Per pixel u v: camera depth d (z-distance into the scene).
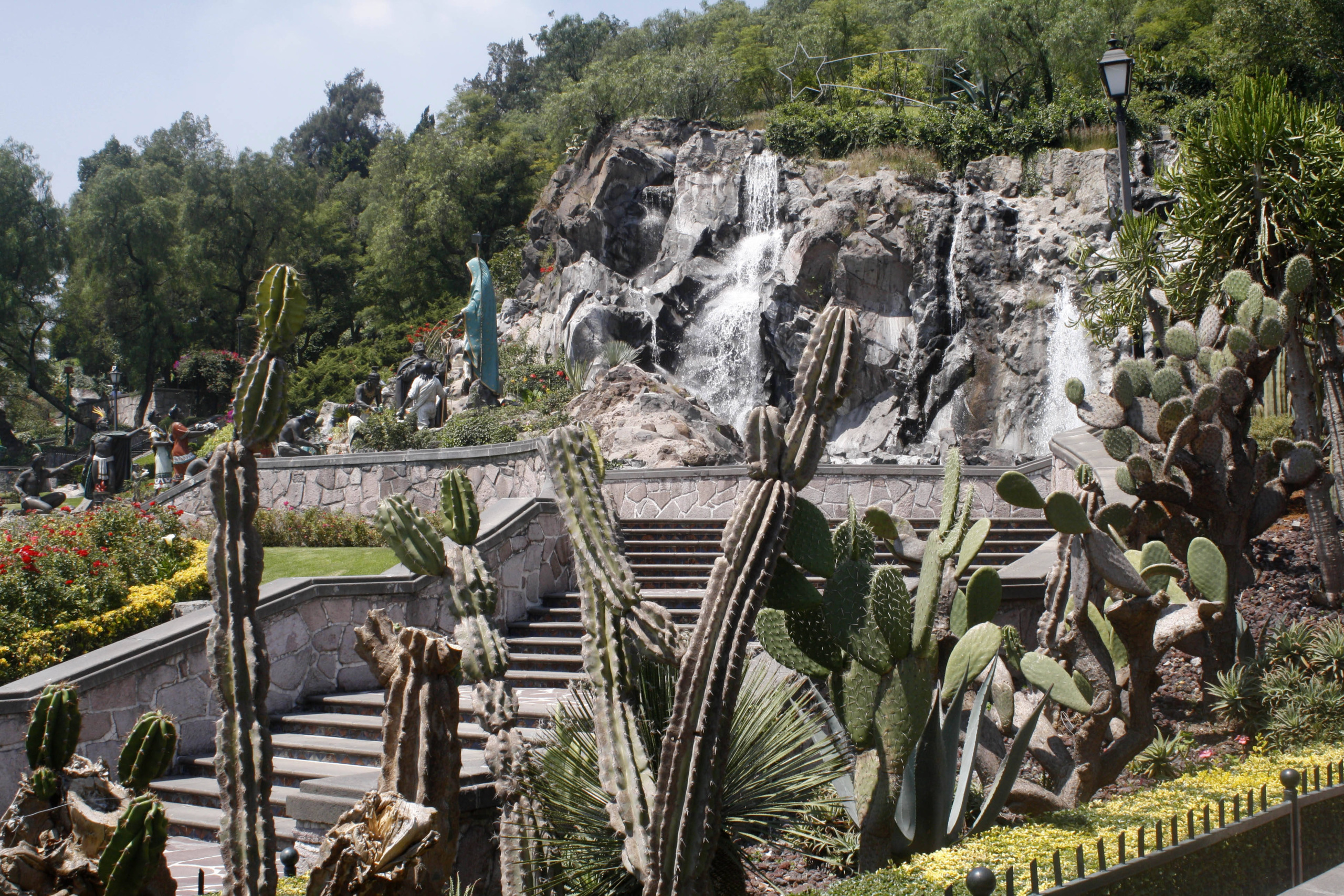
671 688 5.20
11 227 60.28
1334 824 5.35
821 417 4.46
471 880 5.93
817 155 37.09
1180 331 9.46
